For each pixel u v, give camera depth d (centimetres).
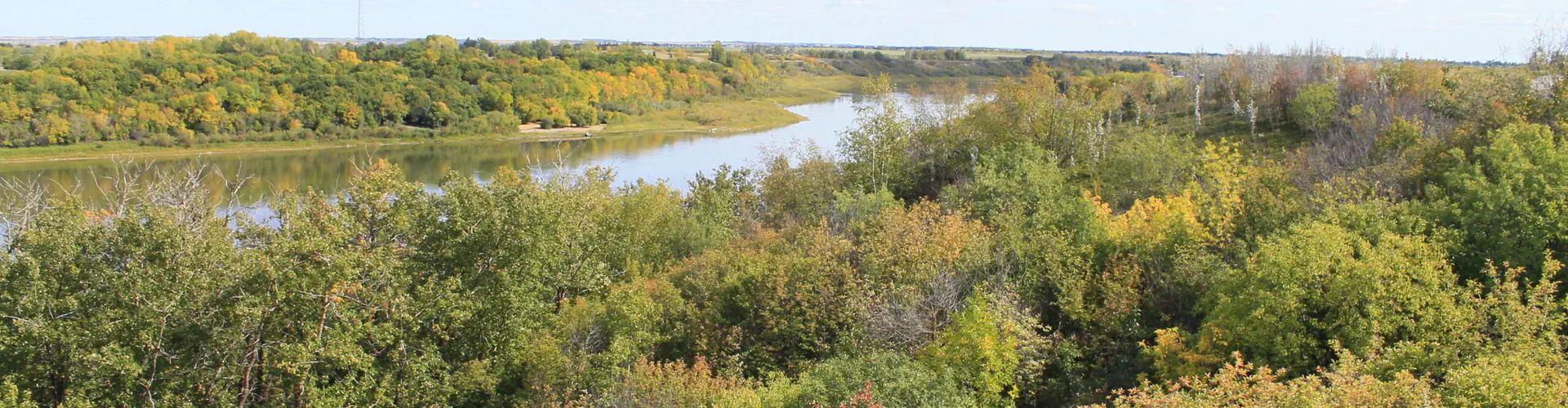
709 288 2800
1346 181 2720
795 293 2536
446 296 2333
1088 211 2750
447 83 11825
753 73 17275
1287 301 1856
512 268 2492
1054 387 2234
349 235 2412
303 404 2228
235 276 2192
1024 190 3419
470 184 2598
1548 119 3016
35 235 2189
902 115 4869
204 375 2180
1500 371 1412
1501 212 2122
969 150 4597
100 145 8688
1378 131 3475
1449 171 2570
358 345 2253
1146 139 3788
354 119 10400
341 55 13988
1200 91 5994
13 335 2042
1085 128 4494
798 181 4516
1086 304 2459
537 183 2861
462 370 2445
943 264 2544
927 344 2258
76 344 2055
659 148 10025
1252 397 1503
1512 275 1828
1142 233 2598
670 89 14788
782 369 2484
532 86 12181
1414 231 2153
